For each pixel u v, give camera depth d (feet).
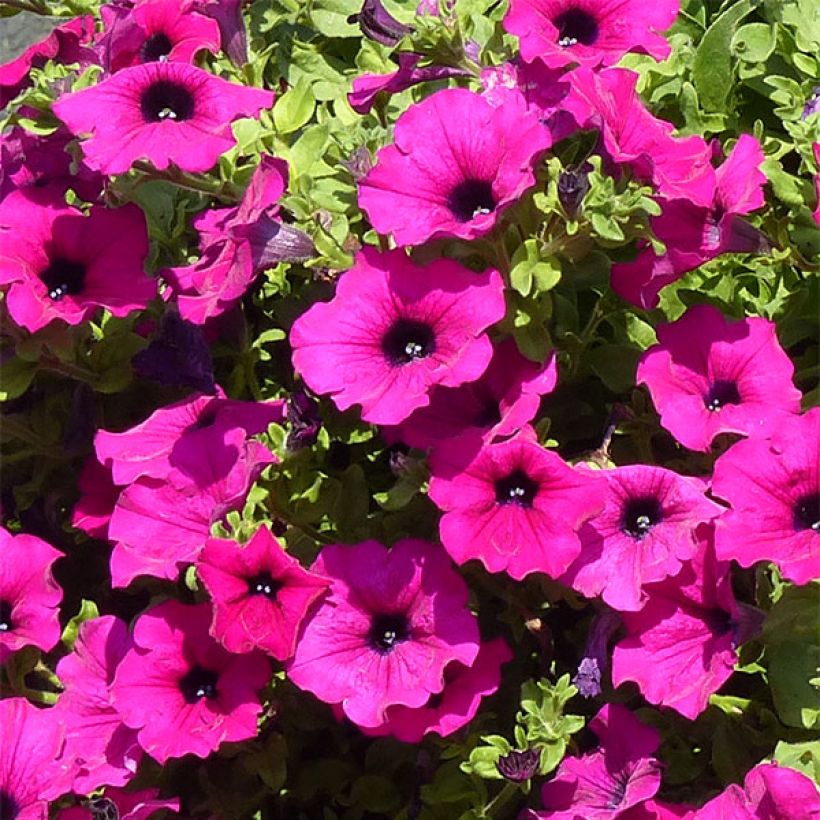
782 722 2.56
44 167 2.68
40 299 2.52
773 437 2.42
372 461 2.76
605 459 2.57
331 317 2.44
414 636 2.46
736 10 2.81
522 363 2.49
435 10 2.63
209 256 2.63
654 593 2.47
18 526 2.90
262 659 2.48
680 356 2.52
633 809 2.47
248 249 2.52
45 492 2.83
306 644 2.45
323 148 2.70
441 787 2.58
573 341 2.64
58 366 2.68
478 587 2.65
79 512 2.68
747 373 2.51
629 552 2.45
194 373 2.65
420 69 2.63
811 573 2.37
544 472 2.41
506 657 2.49
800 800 2.36
